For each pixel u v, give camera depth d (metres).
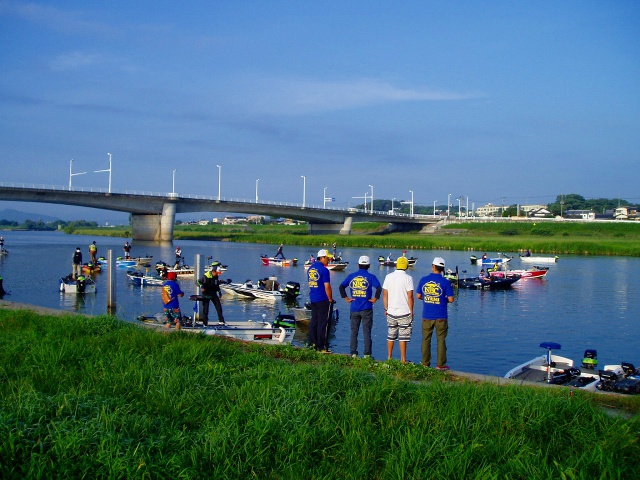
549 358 16.91
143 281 44.47
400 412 7.99
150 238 116.56
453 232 146.25
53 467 6.11
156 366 10.12
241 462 6.48
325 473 6.43
